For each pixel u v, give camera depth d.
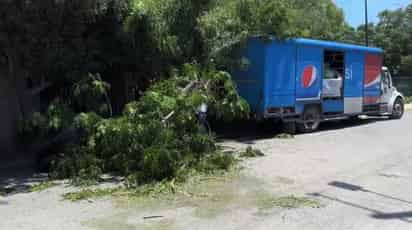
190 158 8.81
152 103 9.14
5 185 8.10
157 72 11.67
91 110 9.57
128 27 10.42
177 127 9.30
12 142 10.67
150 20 10.78
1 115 10.59
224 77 10.50
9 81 10.45
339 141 13.12
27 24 8.46
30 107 10.73
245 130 15.28
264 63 13.13
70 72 9.80
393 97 19.64
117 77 12.24
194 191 7.43
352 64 16.69
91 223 5.95
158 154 7.89
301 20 16.81
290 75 14.02
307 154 10.83
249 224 5.86
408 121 19.11
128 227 5.78
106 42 10.84
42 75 10.25
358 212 6.36
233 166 9.18
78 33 9.42
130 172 8.36
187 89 9.99
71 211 6.48
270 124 15.14
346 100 16.55
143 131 8.61
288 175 8.58
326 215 6.22
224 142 12.88
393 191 7.50
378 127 16.86
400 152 11.21
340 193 7.33
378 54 18.20
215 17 11.95
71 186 7.94
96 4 9.12
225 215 6.23
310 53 14.67
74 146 8.98
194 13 11.64
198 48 12.19
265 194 7.26
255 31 12.45
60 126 8.99
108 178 8.40
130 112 8.98
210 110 10.89
